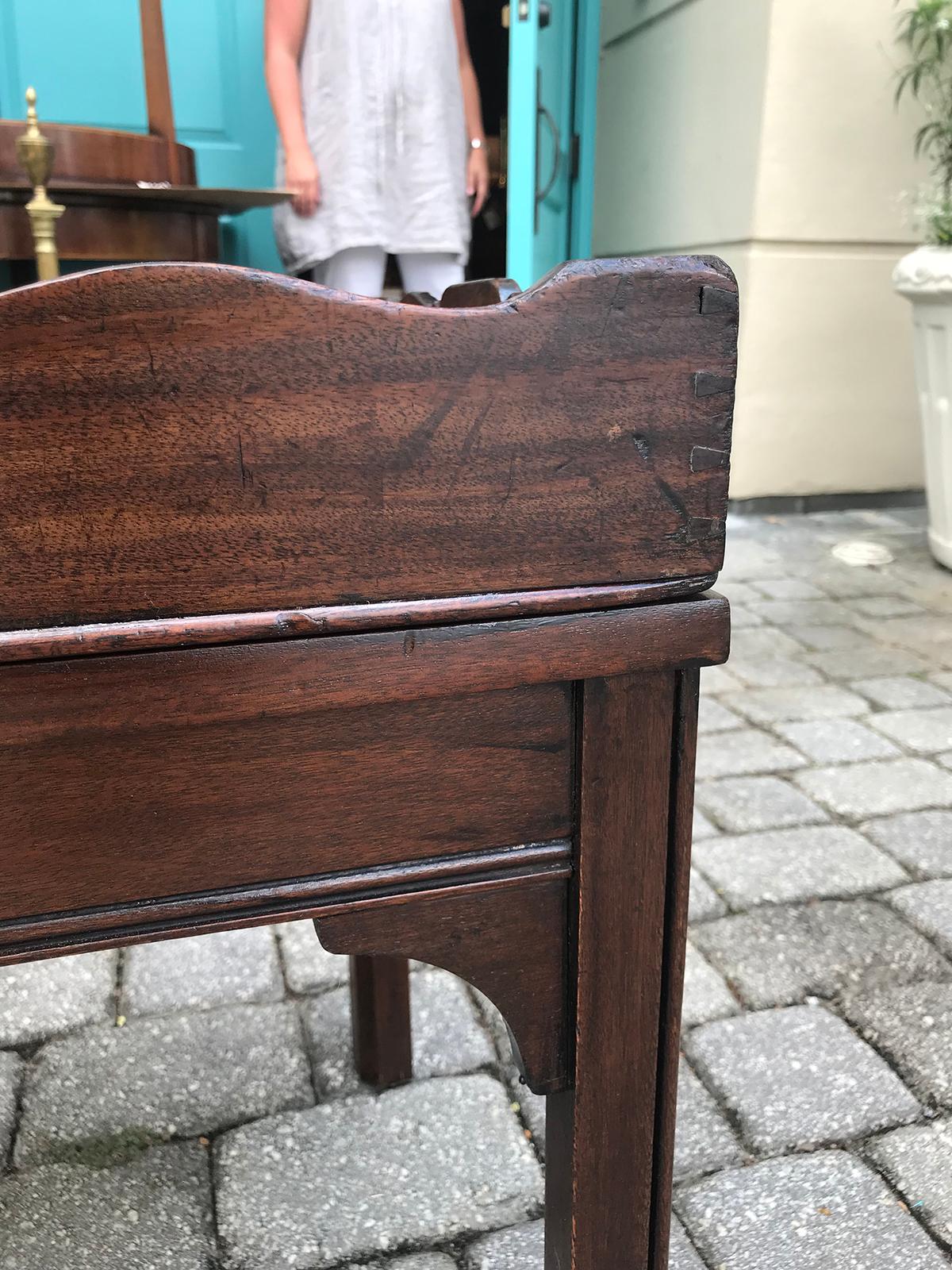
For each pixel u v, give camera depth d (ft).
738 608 10.24
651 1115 2.27
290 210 8.39
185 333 1.47
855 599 10.52
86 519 1.50
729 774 6.86
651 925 2.10
